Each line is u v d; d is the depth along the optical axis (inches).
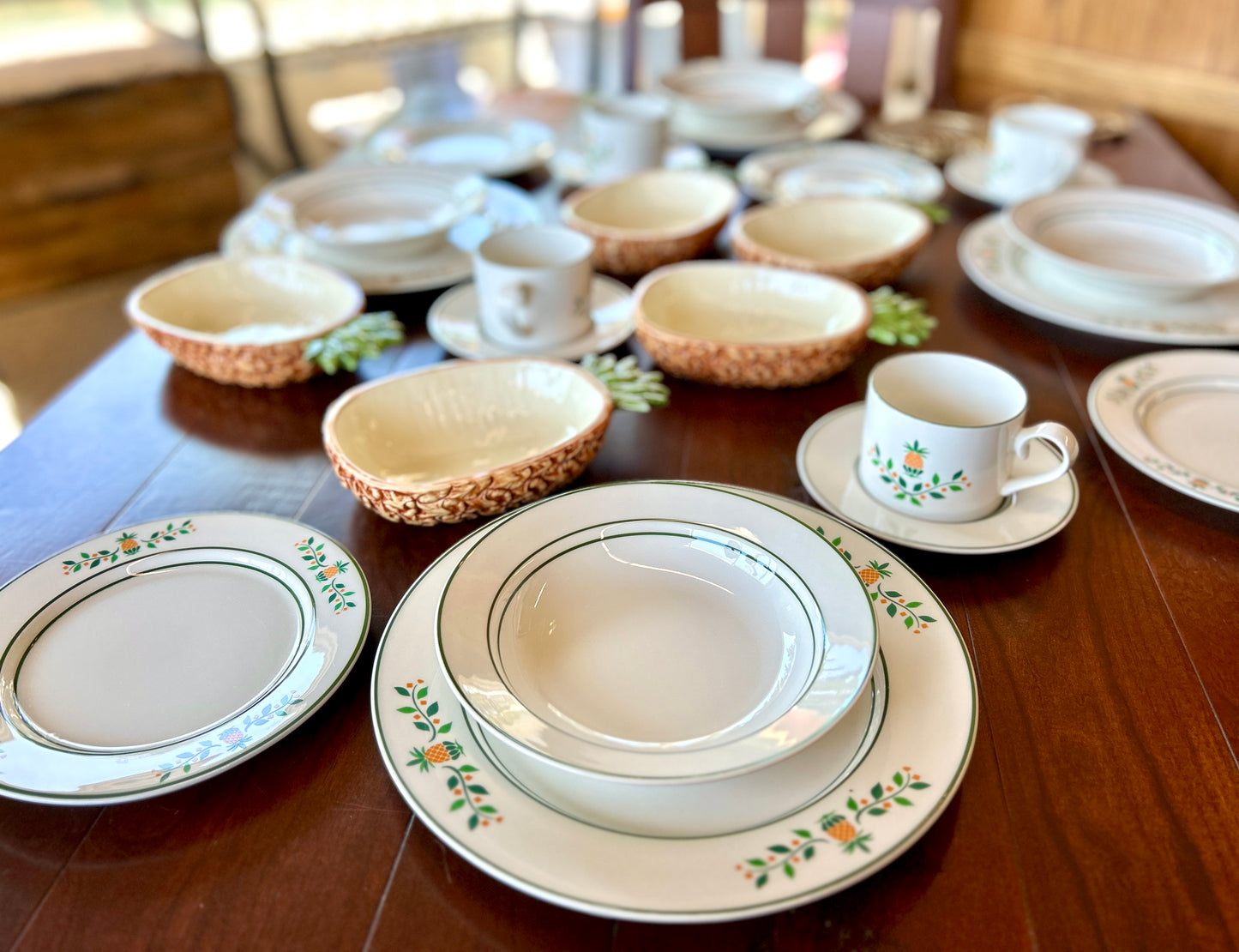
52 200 86.1
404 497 21.7
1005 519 23.0
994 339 32.9
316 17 105.7
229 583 21.1
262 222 39.3
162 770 16.3
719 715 17.8
